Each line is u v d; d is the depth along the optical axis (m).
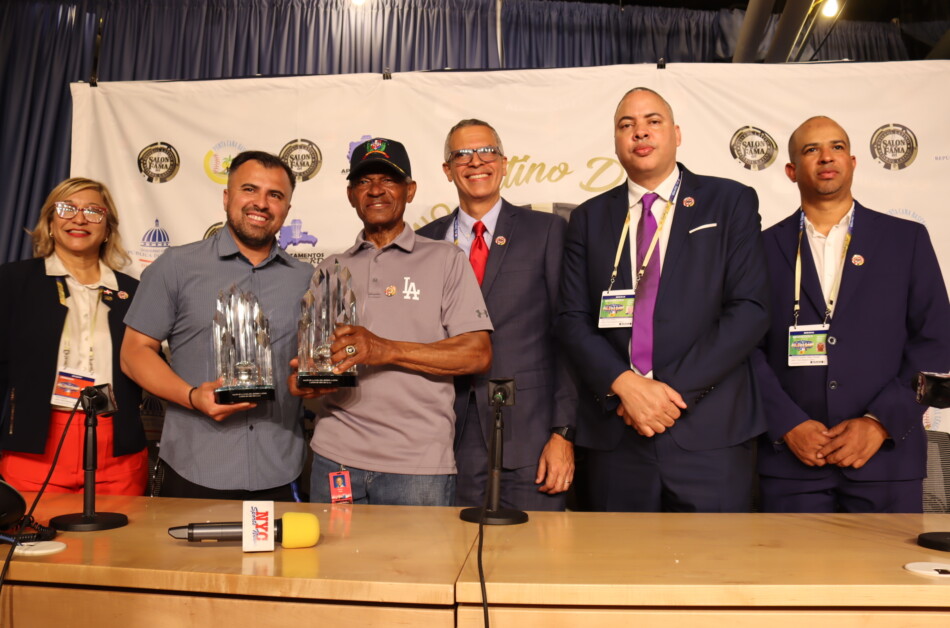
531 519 1.68
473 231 2.68
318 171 3.22
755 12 3.29
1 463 2.61
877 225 2.54
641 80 3.15
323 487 2.22
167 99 3.29
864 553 1.37
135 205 3.25
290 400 2.34
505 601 1.16
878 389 2.38
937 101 3.05
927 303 2.45
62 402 2.54
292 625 1.20
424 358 2.14
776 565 1.28
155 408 3.12
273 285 2.37
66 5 3.80
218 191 3.24
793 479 2.41
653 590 1.16
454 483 2.27
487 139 2.65
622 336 2.29
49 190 3.64
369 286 2.32
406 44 3.87
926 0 3.80
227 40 3.83
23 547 1.37
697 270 2.25
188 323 2.32
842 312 2.45
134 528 1.57
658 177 2.40
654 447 2.20
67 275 2.67
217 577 1.23
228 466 2.22
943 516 1.72
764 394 2.43
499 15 3.65
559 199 3.13
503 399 1.67
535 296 2.55
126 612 1.25
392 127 3.21
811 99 3.10
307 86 3.26
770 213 3.09
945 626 1.15
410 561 1.31
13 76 3.71
